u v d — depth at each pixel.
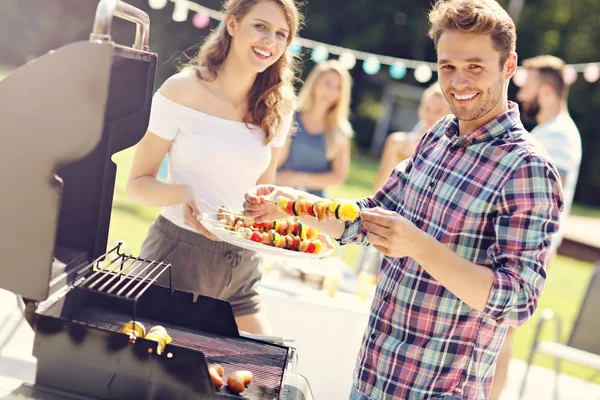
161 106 2.64
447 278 1.73
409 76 23.08
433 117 4.69
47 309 1.71
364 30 22.92
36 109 1.56
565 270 10.50
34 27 19.94
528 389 4.71
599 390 4.98
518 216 1.82
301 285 3.55
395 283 2.06
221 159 2.66
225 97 2.69
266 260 3.68
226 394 1.66
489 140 1.96
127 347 1.63
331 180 4.82
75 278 1.88
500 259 1.82
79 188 1.94
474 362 1.97
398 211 2.21
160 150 2.68
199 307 2.07
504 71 1.94
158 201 2.58
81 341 1.64
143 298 2.07
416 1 22.58
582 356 4.12
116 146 1.97
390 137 4.95
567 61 21.30
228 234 2.30
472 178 1.94
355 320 3.30
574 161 4.36
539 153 1.87
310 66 19.52
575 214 17.53
